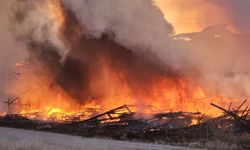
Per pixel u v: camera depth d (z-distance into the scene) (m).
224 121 33.41
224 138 30.22
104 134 33.47
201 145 28.33
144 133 32.47
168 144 29.17
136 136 32.34
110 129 34.25
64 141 27.97
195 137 31.05
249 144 28.86
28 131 34.00
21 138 28.44
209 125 32.09
